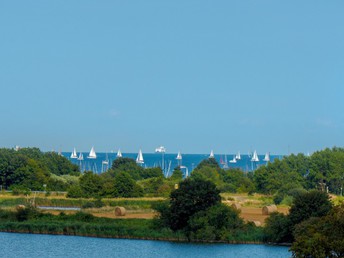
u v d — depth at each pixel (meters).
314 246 177.25
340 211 191.88
